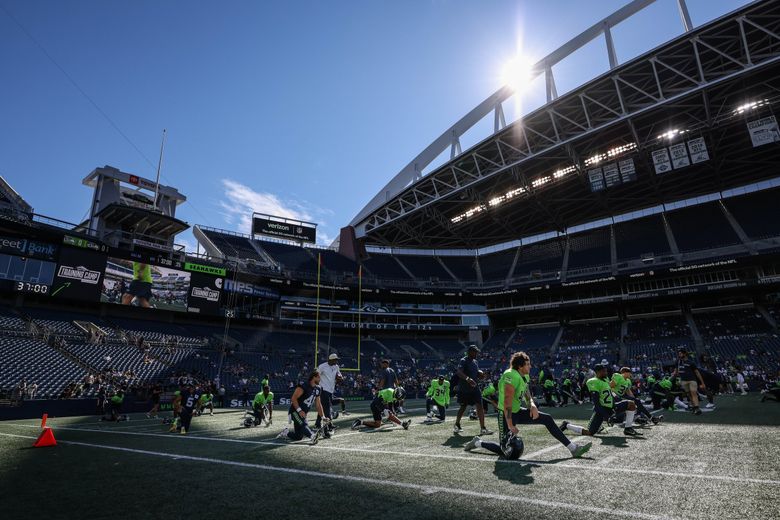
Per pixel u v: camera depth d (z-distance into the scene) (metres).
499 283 57.69
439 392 12.45
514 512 3.39
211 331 40.97
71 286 30.70
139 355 31.52
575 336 49.44
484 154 47.00
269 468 5.61
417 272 62.06
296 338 47.28
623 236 54.41
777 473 4.54
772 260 40.00
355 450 7.06
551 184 48.72
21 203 32.47
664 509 3.37
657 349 41.09
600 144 43.06
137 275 34.41
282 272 49.41
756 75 34.38
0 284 27.88
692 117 38.91
